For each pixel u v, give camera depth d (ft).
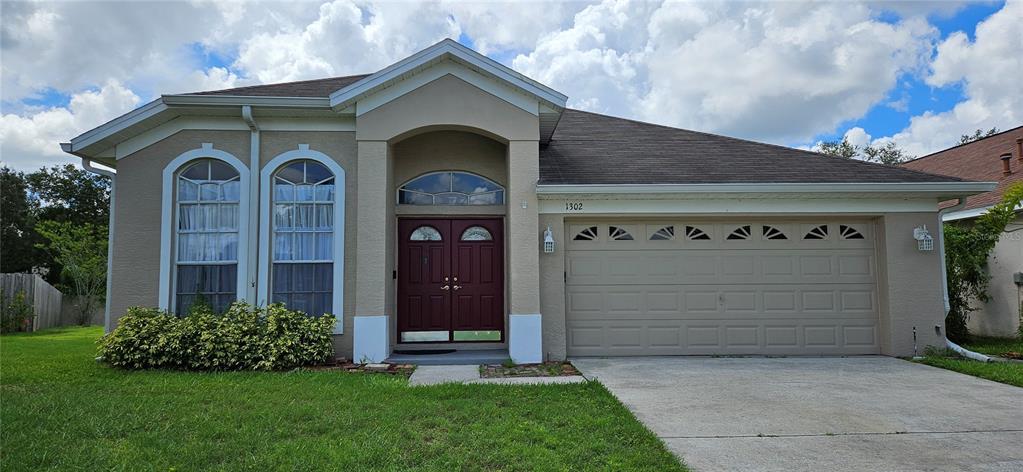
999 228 33.35
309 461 12.64
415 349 30.07
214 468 12.33
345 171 28.12
